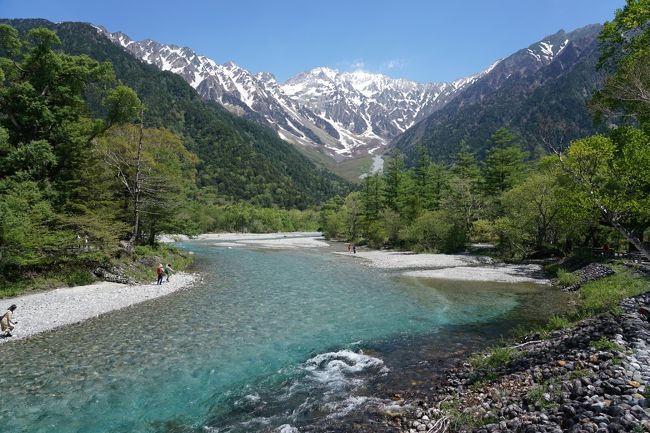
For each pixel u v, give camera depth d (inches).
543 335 497.7
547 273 1259.8
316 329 652.7
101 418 364.5
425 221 2100.1
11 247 868.6
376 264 1581.0
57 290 897.5
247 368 483.5
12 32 1227.9
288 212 5698.8
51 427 349.1
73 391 419.8
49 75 1256.8
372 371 462.6
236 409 376.2
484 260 1642.5
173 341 587.5
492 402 324.5
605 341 358.0
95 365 492.1
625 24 839.1
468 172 2657.5
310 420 344.5
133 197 1343.5
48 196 1134.4
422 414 335.6
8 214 852.0
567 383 302.0
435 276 1239.5
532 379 346.3
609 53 945.5
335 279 1182.9
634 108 797.9
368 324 681.0
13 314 697.6
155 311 766.5
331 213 4200.3
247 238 3693.4
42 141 1139.3
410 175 3243.1
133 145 1555.1
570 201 542.6
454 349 534.3
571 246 1469.0
